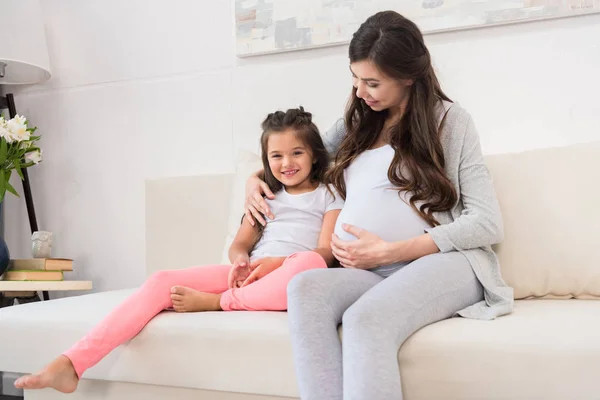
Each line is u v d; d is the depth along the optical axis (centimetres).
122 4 246
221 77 233
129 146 245
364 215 148
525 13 196
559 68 196
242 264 149
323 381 110
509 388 108
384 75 145
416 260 134
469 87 205
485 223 140
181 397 133
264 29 224
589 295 154
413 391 114
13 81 246
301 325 115
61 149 254
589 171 159
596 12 191
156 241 214
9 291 215
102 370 136
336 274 127
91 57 250
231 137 231
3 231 259
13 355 145
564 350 106
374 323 111
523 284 157
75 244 251
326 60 219
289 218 167
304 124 167
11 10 225
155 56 242
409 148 150
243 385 125
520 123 200
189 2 237
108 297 169
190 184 213
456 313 131
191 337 129
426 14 205
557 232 156
